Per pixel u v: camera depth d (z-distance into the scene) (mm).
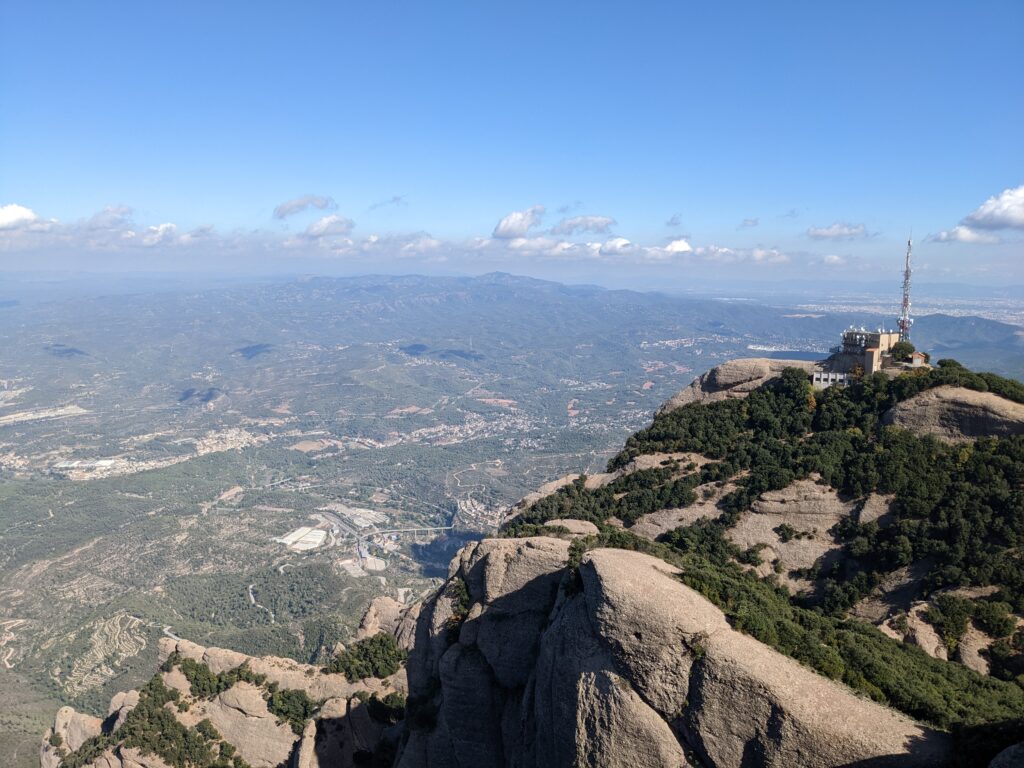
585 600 49781
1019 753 34594
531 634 59156
